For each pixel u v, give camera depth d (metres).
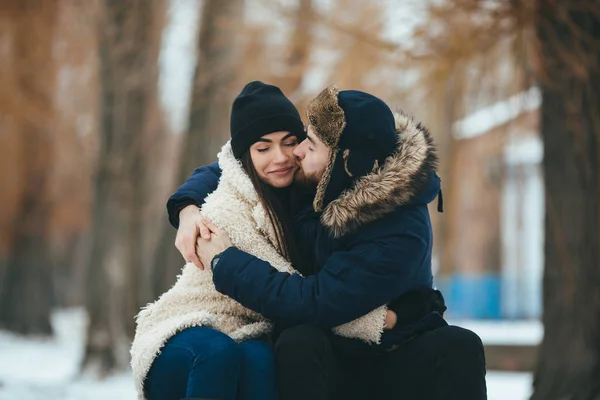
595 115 8.34
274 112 3.84
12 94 21.25
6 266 26.27
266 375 3.53
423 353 3.62
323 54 11.09
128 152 16.11
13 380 12.61
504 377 14.09
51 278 26.48
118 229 15.98
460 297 27.64
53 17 20.44
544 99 8.62
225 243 3.75
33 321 26.06
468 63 9.62
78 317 38.09
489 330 18.70
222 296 3.83
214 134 14.41
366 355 3.77
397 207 3.65
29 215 25.38
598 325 8.33
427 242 3.71
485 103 10.71
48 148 24.05
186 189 4.00
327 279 3.61
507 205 29.14
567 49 8.30
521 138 10.91
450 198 17.80
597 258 8.34
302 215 3.90
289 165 3.88
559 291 8.44
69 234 28.56
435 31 9.62
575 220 8.38
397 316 3.72
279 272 3.66
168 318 3.83
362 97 3.70
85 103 22.30
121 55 16.08
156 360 3.64
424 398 3.67
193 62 15.30
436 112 11.31
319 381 3.47
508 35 9.06
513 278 28.14
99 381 14.74
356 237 3.67
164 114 18.91
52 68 21.33
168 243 15.65
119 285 15.74
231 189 3.88
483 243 29.69
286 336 3.53
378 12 10.58
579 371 8.29
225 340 3.56
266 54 12.10
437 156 3.79
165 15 16.09
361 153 3.64
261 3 11.40
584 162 8.35
